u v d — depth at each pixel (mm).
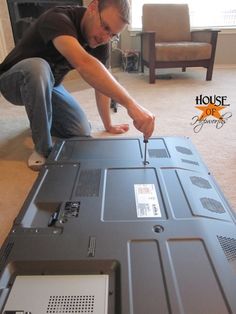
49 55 1178
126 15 869
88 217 661
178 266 528
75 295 500
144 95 2361
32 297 498
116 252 558
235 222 665
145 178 814
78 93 2432
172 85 2727
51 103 1210
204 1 3426
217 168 1153
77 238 597
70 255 556
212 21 3545
